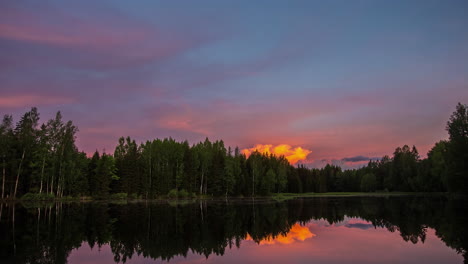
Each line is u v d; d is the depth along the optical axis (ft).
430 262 59.62
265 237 88.48
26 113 244.83
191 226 108.58
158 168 331.77
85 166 295.07
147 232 94.73
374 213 154.40
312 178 546.26
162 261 61.93
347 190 602.44
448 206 183.83
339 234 93.30
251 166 412.16
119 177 316.81
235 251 70.59
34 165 237.45
